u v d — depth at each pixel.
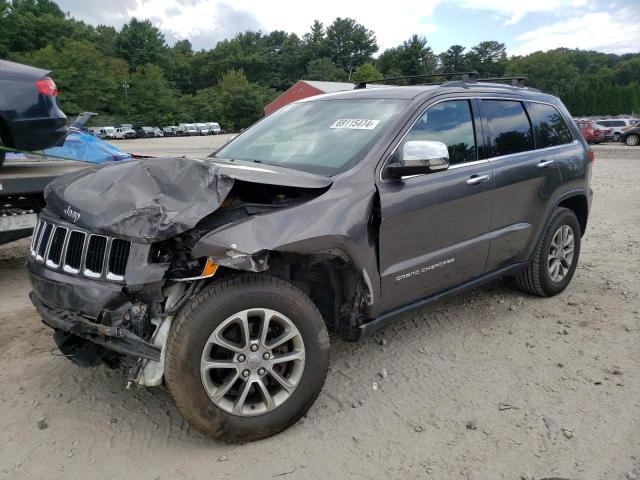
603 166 18.59
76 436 3.03
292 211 2.97
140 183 2.93
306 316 2.97
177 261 2.80
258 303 2.84
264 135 4.21
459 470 2.77
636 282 5.65
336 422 3.17
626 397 3.44
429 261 3.67
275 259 3.03
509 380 3.65
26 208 5.82
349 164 3.40
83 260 2.84
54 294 2.93
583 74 162.62
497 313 4.80
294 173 3.28
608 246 7.27
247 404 2.93
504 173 4.23
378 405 3.35
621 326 4.52
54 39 105.06
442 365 3.86
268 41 148.38
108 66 100.62
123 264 2.74
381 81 4.85
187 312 2.71
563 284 5.20
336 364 3.87
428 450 2.92
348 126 3.79
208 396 2.77
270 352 2.91
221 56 137.62
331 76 130.00
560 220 4.93
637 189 12.68
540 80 127.50
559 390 3.52
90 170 3.36
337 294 3.41
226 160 3.85
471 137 4.11
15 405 3.33
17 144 5.96
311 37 147.25
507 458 2.86
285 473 2.73
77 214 2.90
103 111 96.00
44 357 3.96
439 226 3.72
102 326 2.72
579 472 2.75
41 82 6.05
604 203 10.83
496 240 4.24
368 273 3.29
